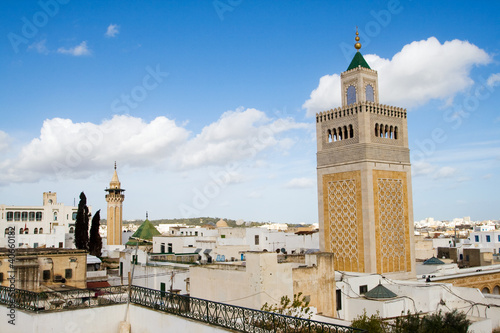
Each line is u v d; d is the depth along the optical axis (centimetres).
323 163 6394
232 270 3803
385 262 5834
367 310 4400
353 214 5941
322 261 4234
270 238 9931
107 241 13088
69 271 6022
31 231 13312
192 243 8600
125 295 3794
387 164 6041
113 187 13400
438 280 5709
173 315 2889
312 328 2652
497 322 4500
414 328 3588
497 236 11988
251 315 2839
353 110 6038
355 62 6291
